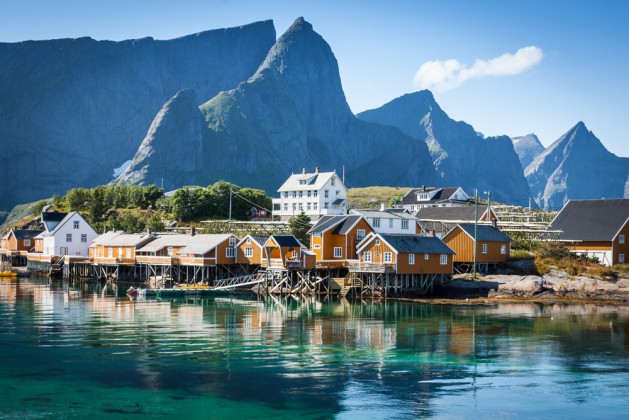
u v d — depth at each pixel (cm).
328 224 9712
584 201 10512
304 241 11744
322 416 3494
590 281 8394
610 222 9769
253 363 4509
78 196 17250
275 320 6391
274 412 3544
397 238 8662
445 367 4456
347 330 5816
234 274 10031
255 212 16575
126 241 11319
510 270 9231
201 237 10400
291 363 4519
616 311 7181
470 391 3925
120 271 11312
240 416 3481
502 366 4494
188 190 16575
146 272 10775
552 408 3647
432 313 6969
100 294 8831
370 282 8631
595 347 5122
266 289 9056
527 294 8269
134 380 4072
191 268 10462
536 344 5222
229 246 10075
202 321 6281
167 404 3644
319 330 5803
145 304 7675
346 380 4119
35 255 13125
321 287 9044
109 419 3419
